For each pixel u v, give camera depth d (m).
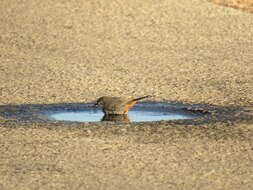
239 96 37.59
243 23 64.25
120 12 66.38
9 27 61.25
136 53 52.75
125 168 23.66
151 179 22.39
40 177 22.67
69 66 47.88
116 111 33.72
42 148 26.50
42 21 63.12
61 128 30.06
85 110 34.97
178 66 47.59
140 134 28.67
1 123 31.42
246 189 21.41
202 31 60.97
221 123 30.41
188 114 33.66
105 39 57.94
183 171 23.28
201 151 25.83
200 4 70.19
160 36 59.09
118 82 42.31
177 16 65.62
